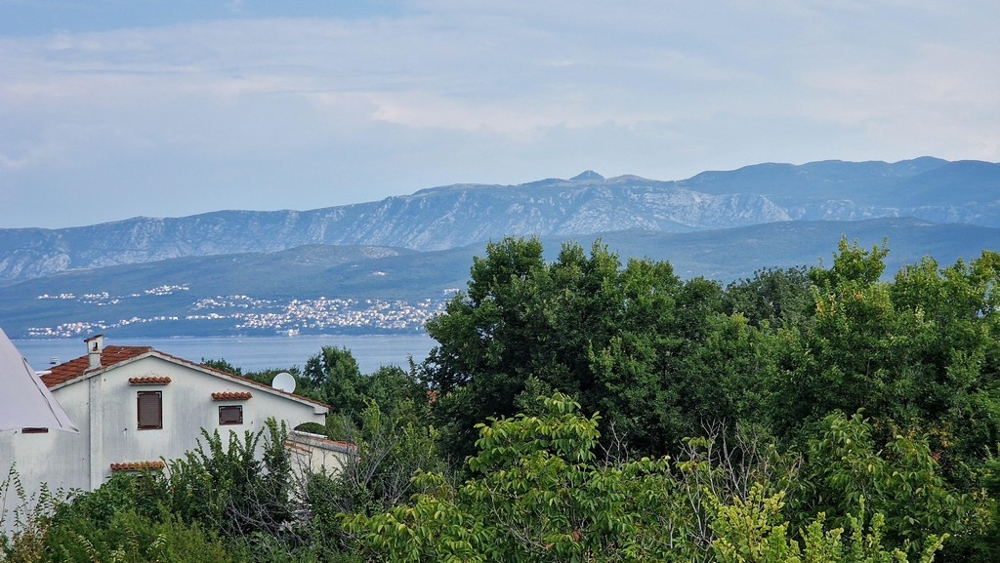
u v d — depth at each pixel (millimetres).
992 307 24391
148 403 43031
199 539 18625
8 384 11203
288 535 22391
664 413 36969
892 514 13656
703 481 14570
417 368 44031
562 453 13758
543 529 12992
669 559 12664
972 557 13531
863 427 14430
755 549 10781
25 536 18469
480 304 43062
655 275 42344
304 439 36562
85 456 41938
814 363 24094
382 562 17469
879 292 24266
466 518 13195
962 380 22484
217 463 23859
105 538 18609
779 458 15609
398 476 23016
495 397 40844
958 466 20234
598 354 38781
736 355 38594
